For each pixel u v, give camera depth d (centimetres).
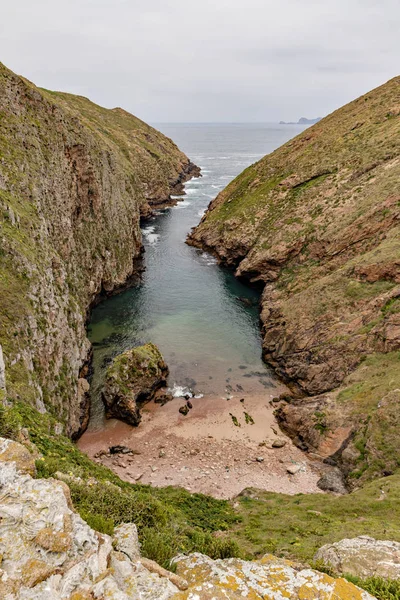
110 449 3169
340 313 4228
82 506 1198
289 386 4084
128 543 904
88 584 664
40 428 2062
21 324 2622
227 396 3922
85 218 5425
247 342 4922
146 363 3812
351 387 3419
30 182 3781
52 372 2919
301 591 746
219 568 827
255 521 2042
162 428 3459
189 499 2398
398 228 4766
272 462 3075
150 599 688
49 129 4656
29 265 3027
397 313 3631
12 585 612
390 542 1267
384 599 853
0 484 805
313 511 2152
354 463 2791
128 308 5659
